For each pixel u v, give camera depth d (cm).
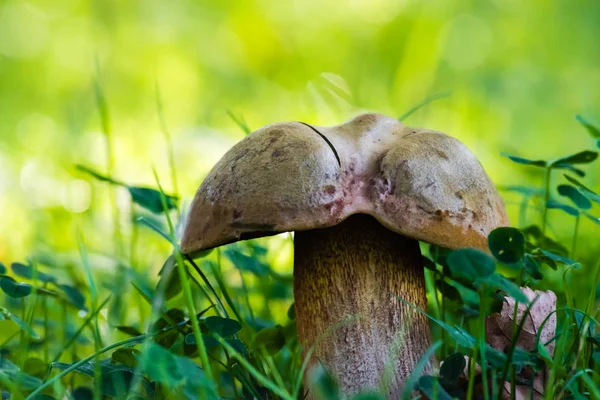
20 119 171
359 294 49
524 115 140
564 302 55
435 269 54
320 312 49
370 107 147
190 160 111
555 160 55
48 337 58
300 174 47
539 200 65
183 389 44
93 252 67
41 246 72
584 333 47
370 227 49
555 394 47
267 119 150
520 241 46
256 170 48
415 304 50
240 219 47
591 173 88
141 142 132
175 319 51
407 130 50
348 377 49
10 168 121
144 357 43
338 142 49
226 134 138
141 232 71
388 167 48
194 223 49
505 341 50
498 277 45
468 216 48
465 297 58
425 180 48
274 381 52
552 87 151
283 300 62
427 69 166
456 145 49
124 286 60
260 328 55
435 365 50
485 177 49
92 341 58
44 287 55
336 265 49
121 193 90
